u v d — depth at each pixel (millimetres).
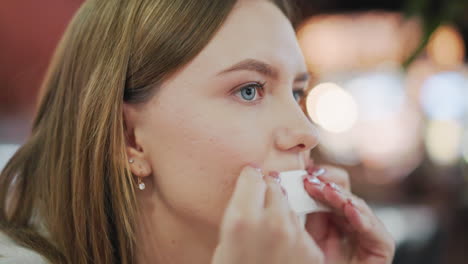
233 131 700
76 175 773
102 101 763
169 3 742
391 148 2920
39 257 725
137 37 750
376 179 2803
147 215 778
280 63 738
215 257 543
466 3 1398
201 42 710
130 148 765
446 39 2355
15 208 888
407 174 2795
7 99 2230
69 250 774
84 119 772
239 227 538
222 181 702
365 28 2613
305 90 879
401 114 2938
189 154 709
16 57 2328
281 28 769
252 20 741
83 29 836
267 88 743
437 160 2809
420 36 1460
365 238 860
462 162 2777
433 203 2557
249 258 541
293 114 734
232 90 717
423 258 1671
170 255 782
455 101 2869
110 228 786
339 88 2801
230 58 709
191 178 711
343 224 916
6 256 696
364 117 2916
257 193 592
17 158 909
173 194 728
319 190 728
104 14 808
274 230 555
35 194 882
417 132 2955
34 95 2086
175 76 719
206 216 717
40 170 871
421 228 1774
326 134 2824
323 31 2662
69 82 834
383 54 2570
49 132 856
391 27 2525
